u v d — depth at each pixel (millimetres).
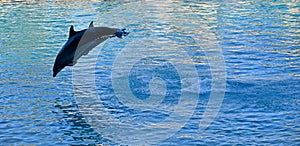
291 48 38594
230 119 24531
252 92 28359
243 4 60062
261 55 36594
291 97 27578
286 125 23703
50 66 34969
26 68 34406
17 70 33906
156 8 58250
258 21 49750
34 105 27016
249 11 55406
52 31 47094
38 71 33688
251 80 30547
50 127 23938
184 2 62281
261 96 27703
